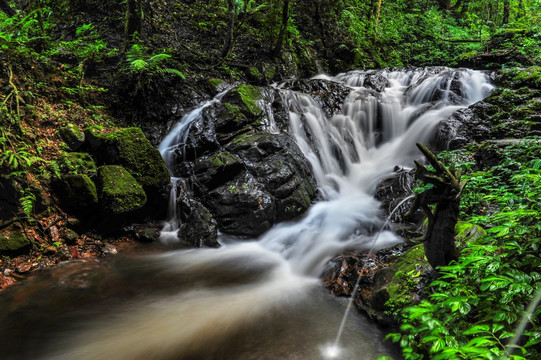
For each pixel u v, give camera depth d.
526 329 2.32
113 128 7.06
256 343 3.39
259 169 6.47
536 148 5.32
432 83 10.15
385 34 15.80
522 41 12.84
